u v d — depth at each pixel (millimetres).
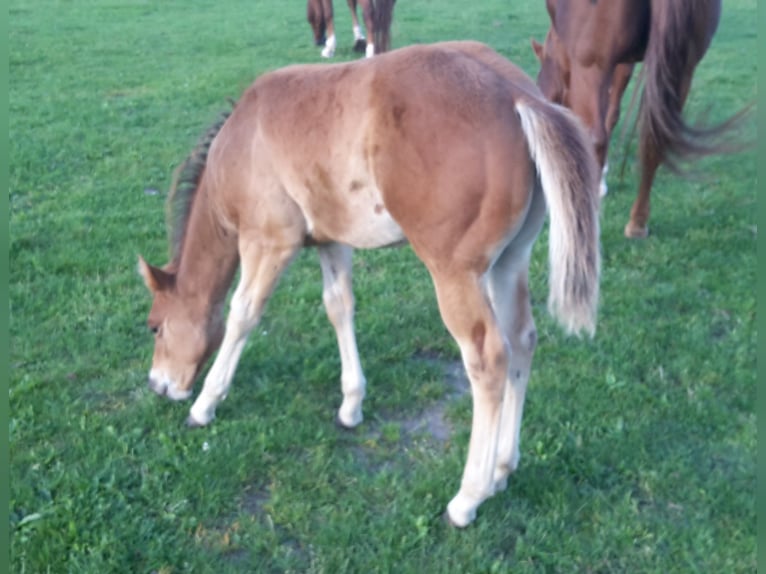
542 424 3615
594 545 2910
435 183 2658
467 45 3033
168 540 2977
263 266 3291
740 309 4555
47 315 4578
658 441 3477
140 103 9141
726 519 3023
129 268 5227
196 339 3707
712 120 8070
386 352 4281
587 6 5074
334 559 2883
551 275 2621
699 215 5879
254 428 3646
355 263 5398
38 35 13219
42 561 2846
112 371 4121
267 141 3070
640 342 4266
